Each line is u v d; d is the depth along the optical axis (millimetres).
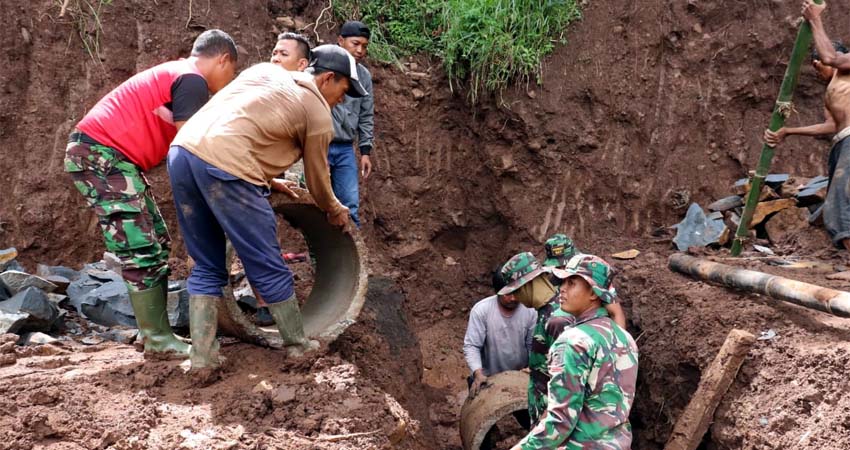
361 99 6340
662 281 6273
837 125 6293
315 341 4332
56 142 6105
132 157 4191
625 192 7781
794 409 4434
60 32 6141
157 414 3596
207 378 3965
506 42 7562
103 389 3787
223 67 4359
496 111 7820
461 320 7977
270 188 4305
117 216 4141
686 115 7840
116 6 6344
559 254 5262
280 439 3488
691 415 4965
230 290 4395
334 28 7648
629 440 3561
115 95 4184
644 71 7840
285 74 4047
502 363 5801
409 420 4066
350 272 4848
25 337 4633
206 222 4016
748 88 7852
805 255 6523
